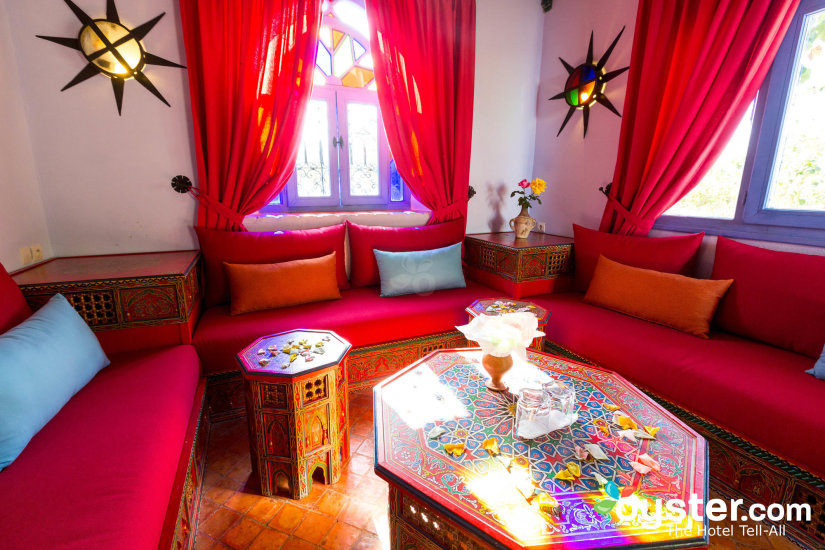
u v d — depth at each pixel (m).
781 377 1.46
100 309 1.69
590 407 1.25
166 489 1.01
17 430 1.00
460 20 2.80
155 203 2.31
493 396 1.31
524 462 1.00
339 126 2.88
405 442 1.07
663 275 2.08
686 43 2.17
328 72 2.78
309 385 1.42
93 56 2.04
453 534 0.92
